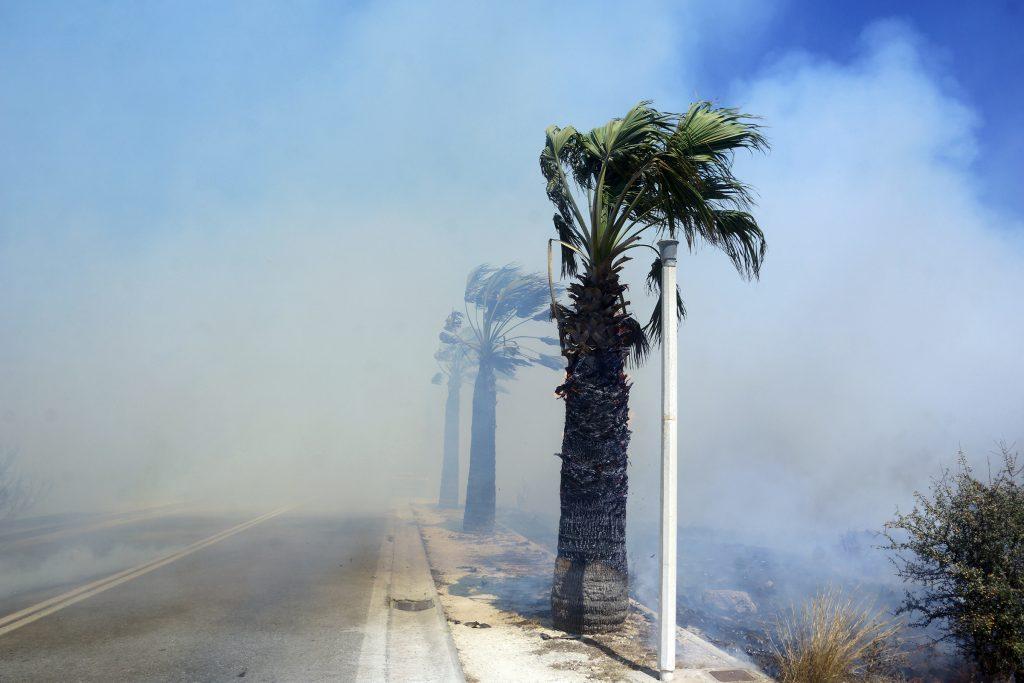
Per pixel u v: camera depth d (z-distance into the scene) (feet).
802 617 23.13
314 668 18.93
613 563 24.85
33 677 17.54
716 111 24.32
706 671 19.67
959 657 21.29
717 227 25.95
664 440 19.99
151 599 28.14
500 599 31.27
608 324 25.96
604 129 25.55
